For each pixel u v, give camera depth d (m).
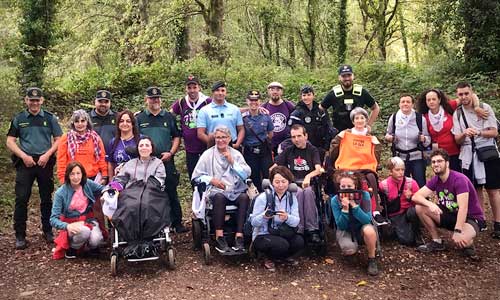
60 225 5.35
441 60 13.44
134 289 4.75
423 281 4.94
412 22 23.19
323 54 22.89
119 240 5.13
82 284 4.91
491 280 4.93
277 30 24.09
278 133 6.57
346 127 6.44
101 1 18.62
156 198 5.18
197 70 14.79
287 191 5.18
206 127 6.25
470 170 5.93
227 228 5.52
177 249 5.75
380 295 4.66
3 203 7.52
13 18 12.28
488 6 12.08
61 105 12.54
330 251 5.66
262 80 14.41
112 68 15.38
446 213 5.49
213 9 17.58
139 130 6.06
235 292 4.68
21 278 5.09
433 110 6.03
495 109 9.80
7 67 11.85
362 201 5.18
